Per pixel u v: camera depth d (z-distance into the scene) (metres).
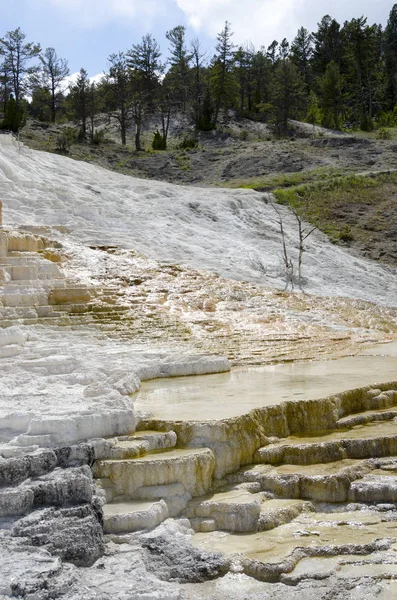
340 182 32.38
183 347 10.79
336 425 6.71
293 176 35.84
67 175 25.41
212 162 44.66
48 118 71.94
